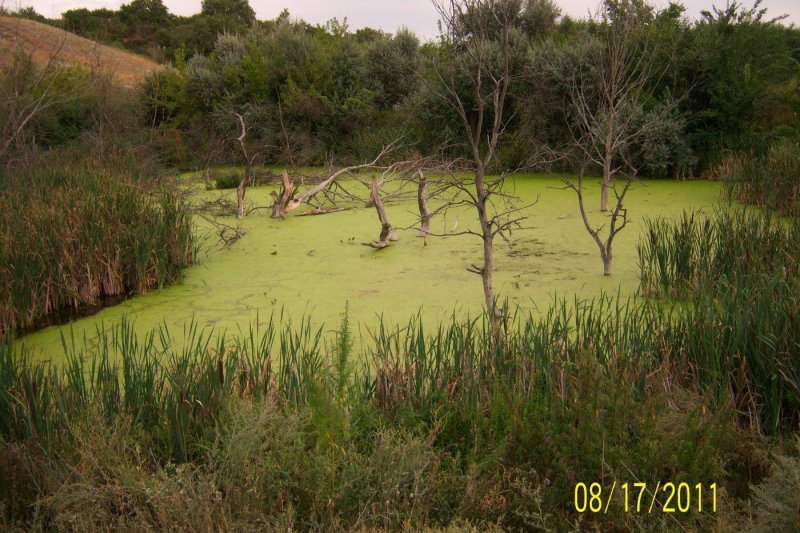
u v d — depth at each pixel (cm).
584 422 326
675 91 1341
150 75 1898
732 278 580
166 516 294
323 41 2056
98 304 708
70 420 371
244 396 380
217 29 3619
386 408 406
